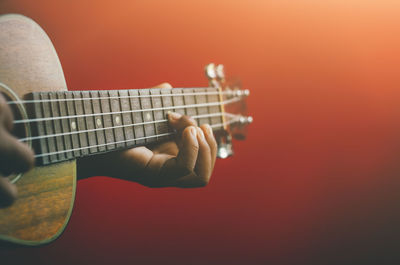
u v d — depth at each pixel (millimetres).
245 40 1012
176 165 549
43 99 469
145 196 849
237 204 943
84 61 828
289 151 1015
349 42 1064
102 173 565
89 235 789
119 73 862
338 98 1058
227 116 631
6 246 461
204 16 975
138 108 529
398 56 1062
